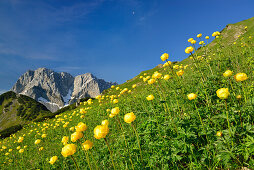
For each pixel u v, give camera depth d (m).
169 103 4.77
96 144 5.11
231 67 5.71
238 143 2.39
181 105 4.13
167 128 3.20
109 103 9.74
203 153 2.60
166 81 6.36
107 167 3.62
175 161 2.72
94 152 4.49
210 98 3.73
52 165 4.89
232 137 2.39
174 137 2.98
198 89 4.41
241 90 3.71
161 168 2.72
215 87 4.10
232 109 2.86
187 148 2.68
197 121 3.19
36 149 8.01
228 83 4.14
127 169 2.91
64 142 3.52
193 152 2.66
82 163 4.26
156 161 2.79
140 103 7.03
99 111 9.62
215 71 5.35
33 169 5.32
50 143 8.48
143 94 7.95
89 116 10.62
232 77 4.25
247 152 2.13
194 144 2.93
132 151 3.31
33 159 6.86
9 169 6.91
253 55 6.23
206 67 5.47
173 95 4.84
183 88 4.20
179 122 3.13
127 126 5.20
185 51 4.82
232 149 2.22
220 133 2.36
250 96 3.27
